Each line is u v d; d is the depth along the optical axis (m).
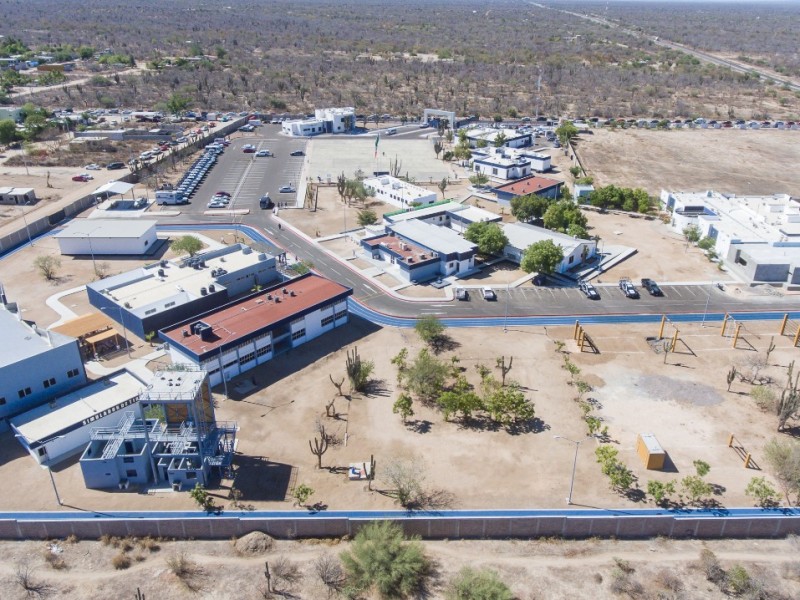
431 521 63.91
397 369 92.19
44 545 63.06
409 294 115.25
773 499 69.00
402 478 68.50
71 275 120.38
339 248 135.25
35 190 168.75
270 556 62.38
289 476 71.81
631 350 97.25
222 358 87.44
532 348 97.81
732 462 74.38
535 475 72.31
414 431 79.31
